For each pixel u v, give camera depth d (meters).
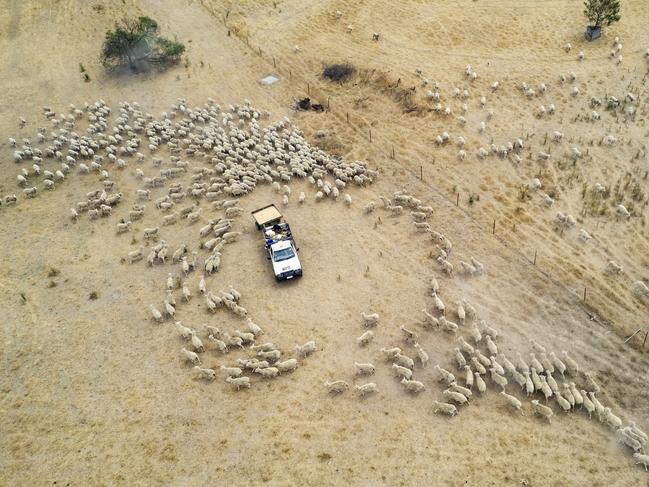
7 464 22.69
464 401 22.91
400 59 47.31
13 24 59.59
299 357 25.77
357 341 25.97
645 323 25.66
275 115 43.25
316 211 34.12
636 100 39.06
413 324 26.75
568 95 40.62
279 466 21.58
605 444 21.36
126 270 31.52
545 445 21.47
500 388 23.67
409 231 31.94
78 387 25.48
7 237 34.75
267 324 27.53
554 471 20.61
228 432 22.98
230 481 21.25
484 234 31.02
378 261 30.33
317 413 23.38
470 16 52.06
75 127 44.66
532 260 29.22
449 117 40.22
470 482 20.44
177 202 35.94
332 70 47.09
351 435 22.42
